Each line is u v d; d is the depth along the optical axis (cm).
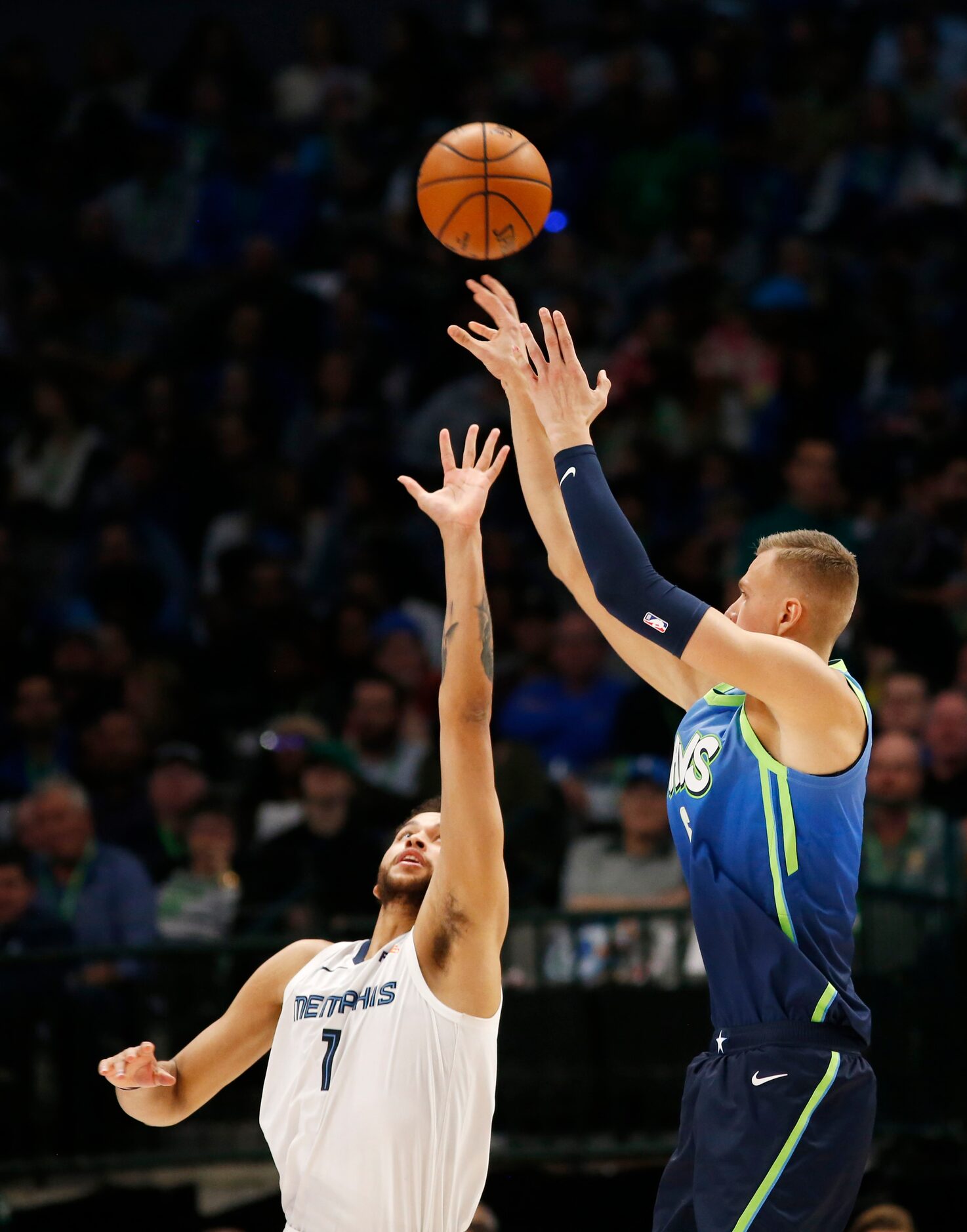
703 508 2269
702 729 755
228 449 2498
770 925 718
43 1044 1392
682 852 752
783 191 2864
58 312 2892
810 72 3000
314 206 3016
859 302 2645
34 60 3241
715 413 2452
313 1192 777
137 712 1970
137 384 2741
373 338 2647
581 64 3178
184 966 1418
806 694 697
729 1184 708
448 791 769
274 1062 810
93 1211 1408
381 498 2342
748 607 760
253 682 2103
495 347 881
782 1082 709
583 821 1697
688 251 2711
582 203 2892
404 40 3127
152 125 3141
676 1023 1402
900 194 2805
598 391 791
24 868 1497
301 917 1541
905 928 1437
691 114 3008
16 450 2558
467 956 771
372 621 2111
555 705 1934
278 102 3228
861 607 1986
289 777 1758
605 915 1433
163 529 2442
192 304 2884
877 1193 1401
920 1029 1420
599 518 740
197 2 3428
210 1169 1446
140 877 1548
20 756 1947
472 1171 786
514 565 2144
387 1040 779
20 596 2203
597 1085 1402
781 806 721
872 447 2317
